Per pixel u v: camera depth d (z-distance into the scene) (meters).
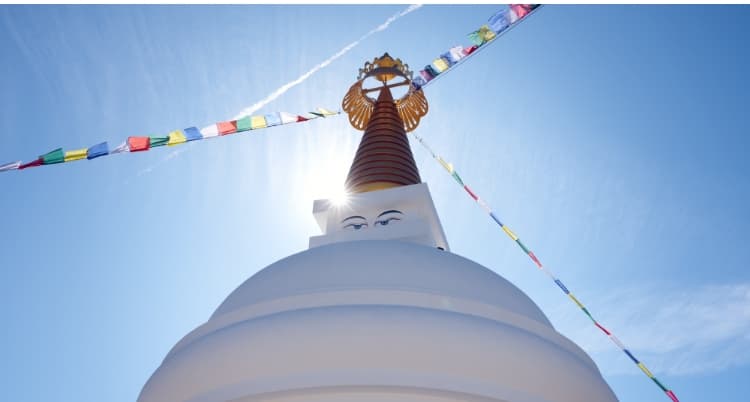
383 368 7.01
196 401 7.36
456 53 15.23
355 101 16.22
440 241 13.51
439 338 7.25
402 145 14.77
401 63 15.92
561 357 7.95
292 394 6.95
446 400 6.94
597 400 8.08
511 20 13.78
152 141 12.80
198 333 8.46
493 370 7.28
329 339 7.21
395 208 13.08
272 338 7.37
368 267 8.81
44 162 11.85
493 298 8.87
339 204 13.23
